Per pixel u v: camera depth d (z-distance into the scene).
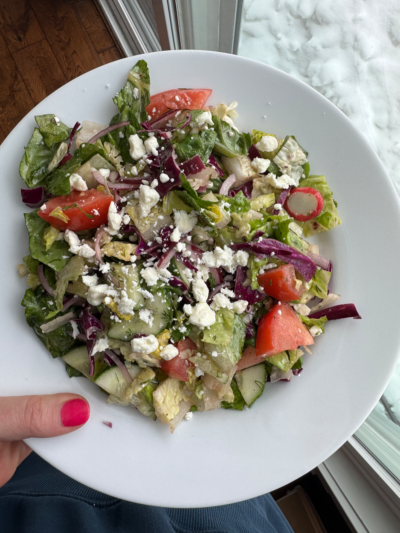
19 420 0.23
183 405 0.26
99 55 0.39
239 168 0.27
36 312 0.25
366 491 0.32
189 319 0.24
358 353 0.26
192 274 0.25
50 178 0.25
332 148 0.27
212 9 0.31
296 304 0.26
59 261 0.25
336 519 0.34
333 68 0.34
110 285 0.24
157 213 0.25
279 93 0.27
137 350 0.24
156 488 0.24
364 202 0.27
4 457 0.28
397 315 0.26
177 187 0.25
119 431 0.25
